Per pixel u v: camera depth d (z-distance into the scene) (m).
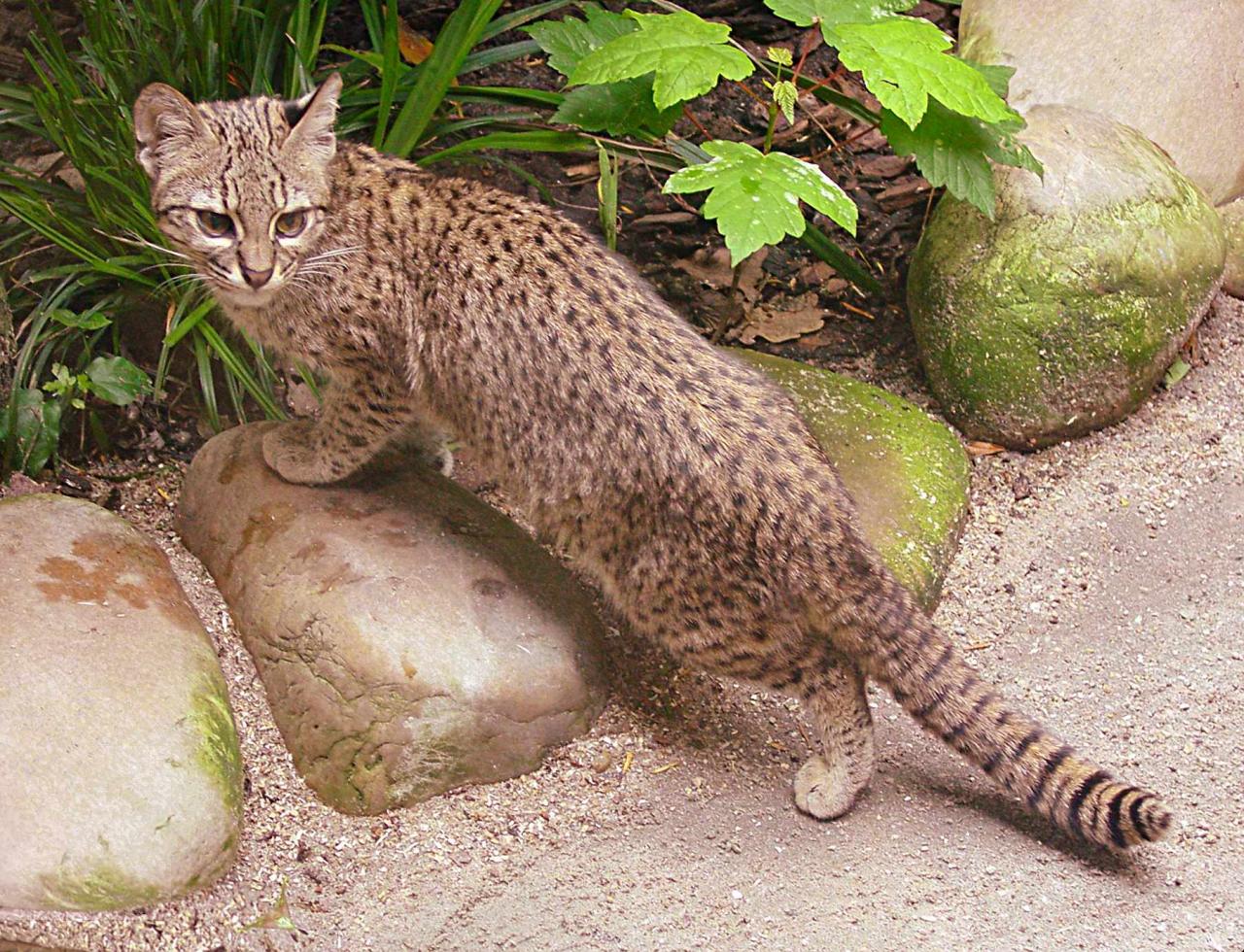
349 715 2.32
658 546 2.33
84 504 2.40
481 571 2.38
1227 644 2.46
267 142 2.31
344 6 2.80
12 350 2.48
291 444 2.42
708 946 2.24
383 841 2.31
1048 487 2.60
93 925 2.23
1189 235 2.62
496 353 2.35
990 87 2.56
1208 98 2.71
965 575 2.54
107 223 2.55
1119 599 2.51
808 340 2.70
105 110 2.57
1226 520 2.56
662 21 2.49
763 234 2.41
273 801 2.33
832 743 2.34
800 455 2.34
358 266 2.36
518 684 2.34
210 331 2.54
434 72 2.58
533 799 2.34
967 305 2.61
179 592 2.38
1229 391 2.67
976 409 2.63
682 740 2.40
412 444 2.49
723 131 2.79
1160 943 2.24
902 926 2.25
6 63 2.61
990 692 2.32
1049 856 2.31
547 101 2.66
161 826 2.25
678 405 2.33
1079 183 2.60
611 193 2.59
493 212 2.38
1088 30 2.71
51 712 2.27
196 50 2.58
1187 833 2.32
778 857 2.31
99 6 2.56
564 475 2.35
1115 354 2.59
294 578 2.36
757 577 2.31
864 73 2.46
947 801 2.36
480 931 2.25
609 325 2.35
